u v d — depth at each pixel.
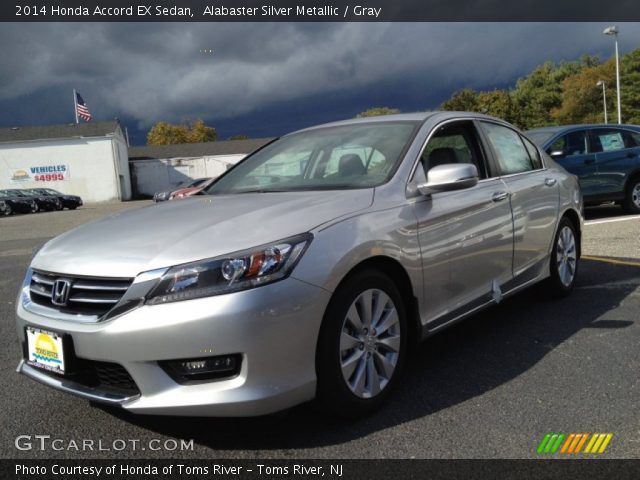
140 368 2.42
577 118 72.50
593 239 7.75
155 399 2.42
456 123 3.90
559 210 4.69
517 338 3.95
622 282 5.34
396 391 3.16
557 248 4.73
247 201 3.18
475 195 3.65
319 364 2.62
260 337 2.40
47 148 46.31
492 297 3.78
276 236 2.55
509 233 3.94
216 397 2.40
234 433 2.76
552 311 4.55
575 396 3.01
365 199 3.01
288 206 2.91
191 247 2.51
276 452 2.57
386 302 2.94
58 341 2.59
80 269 2.61
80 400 3.23
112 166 46.75
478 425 2.74
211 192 3.87
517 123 73.00
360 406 2.77
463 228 3.46
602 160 9.70
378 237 2.86
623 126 10.24
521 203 4.12
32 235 14.93
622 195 9.90
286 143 4.15
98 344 2.46
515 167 4.33
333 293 2.63
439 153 3.65
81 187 46.78
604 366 3.39
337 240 2.68
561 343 3.81
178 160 54.75
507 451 2.51
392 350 2.98
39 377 2.76
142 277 2.44
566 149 9.52
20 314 2.83
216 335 2.36
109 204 42.31
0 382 3.55
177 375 2.44
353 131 3.88
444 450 2.53
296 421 2.84
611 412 2.82
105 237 2.84
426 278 3.17
